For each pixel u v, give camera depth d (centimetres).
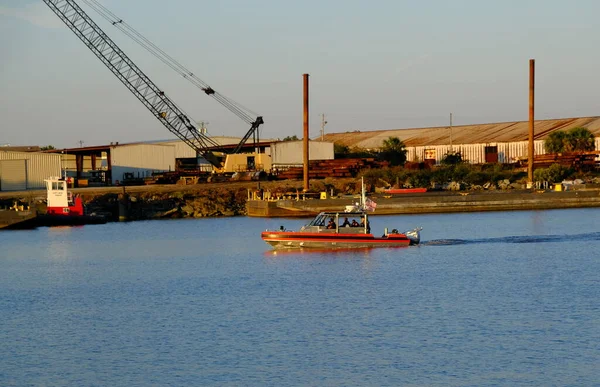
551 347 5125
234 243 10706
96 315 6344
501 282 7275
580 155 18688
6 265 9238
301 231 9256
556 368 4731
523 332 5475
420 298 6631
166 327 5859
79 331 5825
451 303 6419
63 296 7212
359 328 5672
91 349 5331
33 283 7969
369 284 7269
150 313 6341
